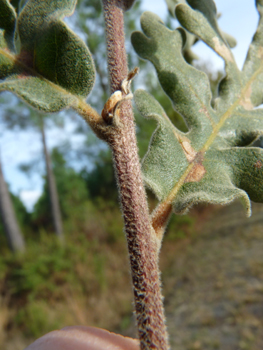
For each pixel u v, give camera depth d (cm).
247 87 6
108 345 8
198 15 6
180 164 5
